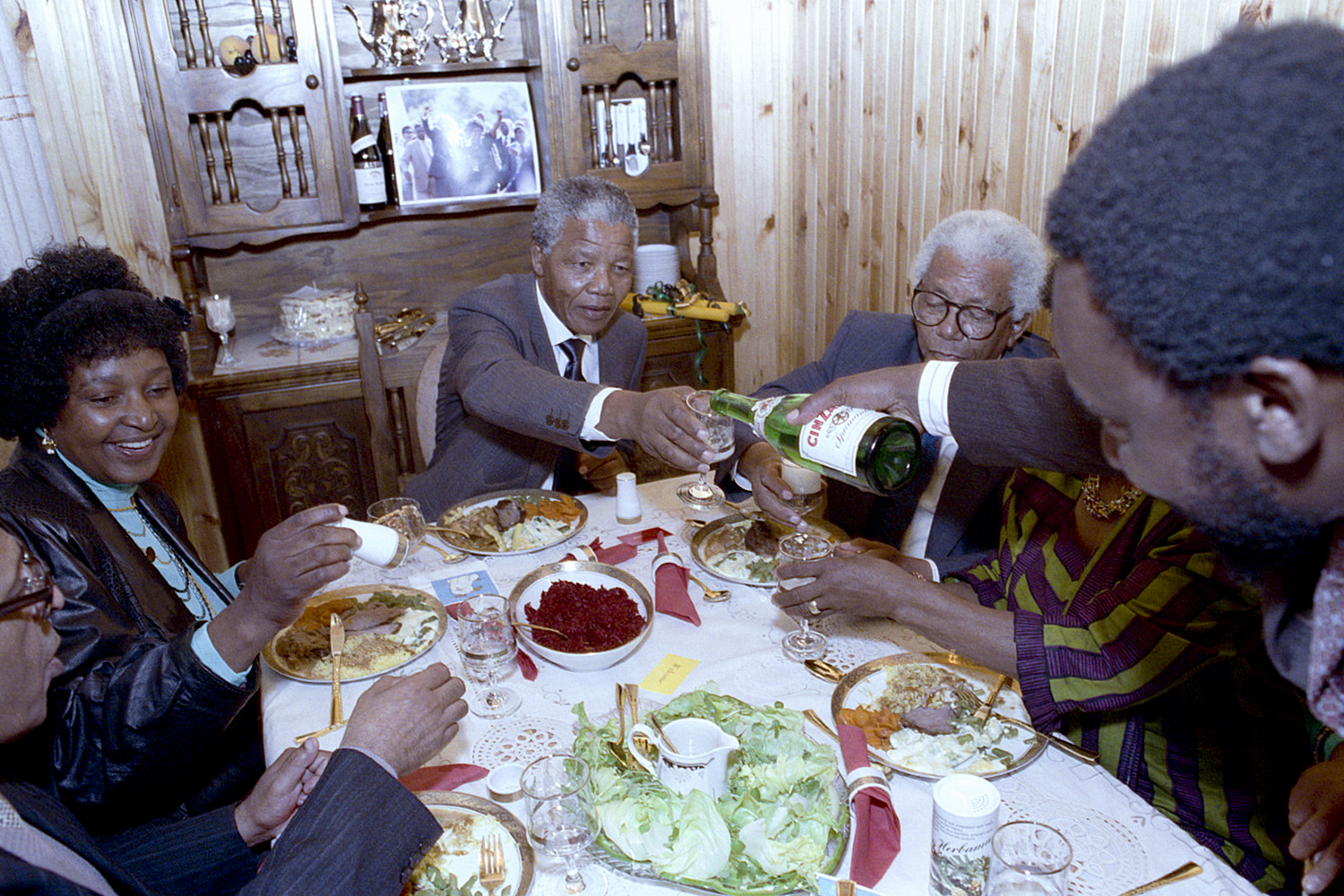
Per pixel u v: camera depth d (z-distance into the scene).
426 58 3.04
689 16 2.96
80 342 1.27
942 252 1.67
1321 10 1.60
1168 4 1.84
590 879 0.88
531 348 2.10
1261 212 0.43
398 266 3.18
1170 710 1.19
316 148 2.74
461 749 1.08
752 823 0.86
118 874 0.85
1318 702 0.58
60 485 1.30
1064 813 0.95
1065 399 0.98
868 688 1.16
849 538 1.69
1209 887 0.84
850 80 2.93
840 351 1.97
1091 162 0.51
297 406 2.79
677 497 1.83
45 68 2.60
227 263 3.00
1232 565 0.62
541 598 1.31
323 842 0.80
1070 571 1.34
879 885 0.85
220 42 2.70
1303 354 0.45
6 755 1.04
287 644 1.31
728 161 3.36
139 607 1.28
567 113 2.93
